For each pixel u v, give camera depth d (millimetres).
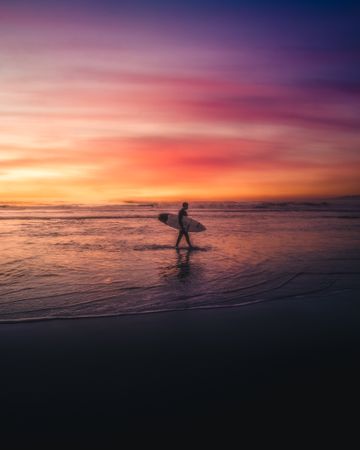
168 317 5695
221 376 3826
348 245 14508
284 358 4289
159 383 3668
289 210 55156
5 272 8914
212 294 7086
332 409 3225
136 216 34562
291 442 2773
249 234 18750
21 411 3158
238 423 3012
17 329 5070
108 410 3191
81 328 5168
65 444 2752
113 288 7469
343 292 7328
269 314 5914
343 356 4371
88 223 25688
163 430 2922
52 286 7559
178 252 12523
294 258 11336
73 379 3734
